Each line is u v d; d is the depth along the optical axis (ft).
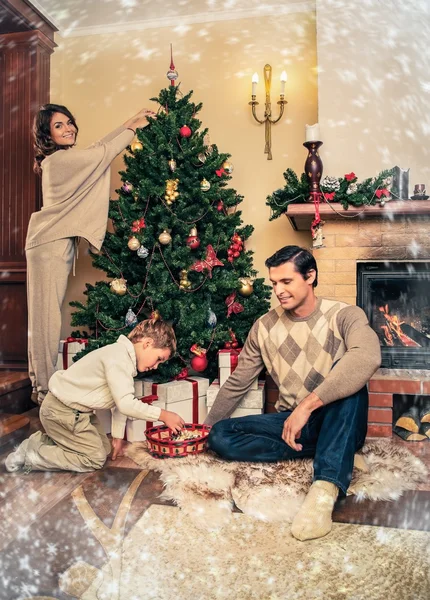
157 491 5.92
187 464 6.45
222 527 5.04
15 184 10.43
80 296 10.96
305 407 5.60
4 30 10.40
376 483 5.80
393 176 8.62
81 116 11.08
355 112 9.45
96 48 11.00
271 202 8.76
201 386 8.24
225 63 10.53
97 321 8.80
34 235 8.37
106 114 11.00
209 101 10.59
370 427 8.00
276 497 5.55
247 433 6.50
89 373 6.57
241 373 7.14
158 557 4.48
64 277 8.50
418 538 4.78
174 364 8.38
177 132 8.56
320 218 8.73
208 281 8.67
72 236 8.47
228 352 8.00
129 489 5.97
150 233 8.48
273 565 4.34
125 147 8.77
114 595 3.92
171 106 8.90
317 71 9.62
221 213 8.95
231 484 5.86
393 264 8.77
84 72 11.05
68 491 5.93
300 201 8.69
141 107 10.88
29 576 4.17
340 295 8.77
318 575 4.19
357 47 9.43
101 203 8.54
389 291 9.21
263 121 10.36
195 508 5.35
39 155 8.85
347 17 9.44
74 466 6.53
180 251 8.43
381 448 6.95
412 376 8.11
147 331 6.71
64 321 10.97
